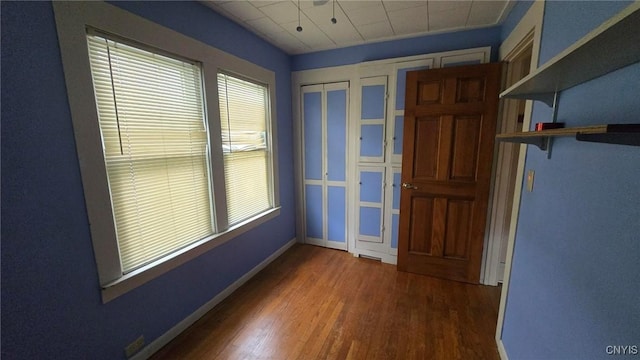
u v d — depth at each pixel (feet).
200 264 6.42
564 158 3.31
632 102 2.21
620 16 1.44
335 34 8.10
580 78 2.85
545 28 4.07
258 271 8.75
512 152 7.18
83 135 4.05
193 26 5.92
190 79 6.00
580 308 2.87
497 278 7.75
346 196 10.13
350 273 8.66
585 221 2.83
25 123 3.47
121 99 4.66
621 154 2.33
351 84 9.31
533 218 4.15
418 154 8.05
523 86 3.28
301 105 10.23
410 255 8.56
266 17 6.91
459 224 7.89
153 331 5.33
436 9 6.48
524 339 4.28
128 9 4.58
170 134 5.60
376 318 6.41
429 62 7.97
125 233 4.85
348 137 9.71
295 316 6.52
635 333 2.14
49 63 3.65
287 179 10.33
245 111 7.96
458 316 6.44
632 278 2.17
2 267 3.34
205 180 6.57
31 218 3.57
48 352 3.82
